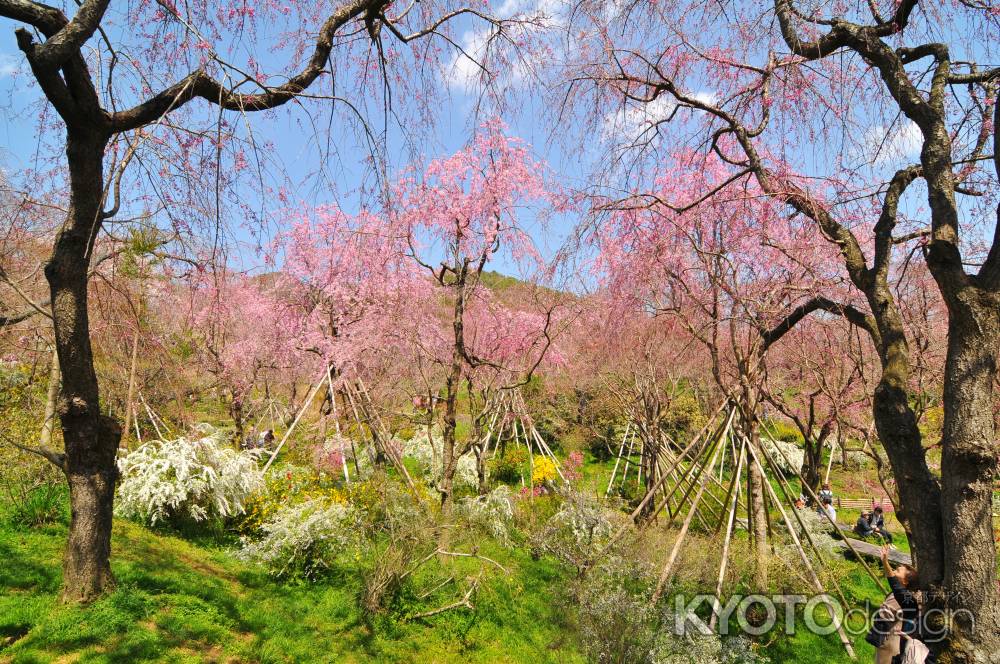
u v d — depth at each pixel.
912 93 4.81
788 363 12.29
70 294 4.95
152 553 6.98
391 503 8.62
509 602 7.77
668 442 12.68
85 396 5.11
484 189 9.78
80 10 4.22
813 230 6.13
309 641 5.93
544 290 9.84
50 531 6.62
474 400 13.52
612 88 6.24
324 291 13.20
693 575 7.38
